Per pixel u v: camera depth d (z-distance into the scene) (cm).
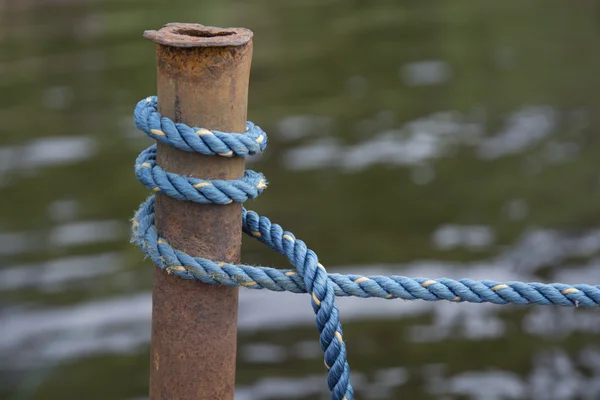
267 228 293
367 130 1641
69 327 1030
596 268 1184
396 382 962
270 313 1071
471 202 1380
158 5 2322
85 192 1348
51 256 1162
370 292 289
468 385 959
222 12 2352
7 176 1384
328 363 283
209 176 270
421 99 1820
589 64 2080
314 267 282
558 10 2573
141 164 276
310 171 1473
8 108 1647
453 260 1205
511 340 1054
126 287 1109
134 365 980
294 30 2241
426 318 1091
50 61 1903
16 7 2242
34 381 920
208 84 261
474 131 1659
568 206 1371
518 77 1978
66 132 1555
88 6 2288
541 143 1623
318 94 1822
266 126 1641
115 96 1723
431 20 2431
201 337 284
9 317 1030
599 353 1026
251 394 927
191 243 277
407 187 1430
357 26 2320
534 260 1203
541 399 939
